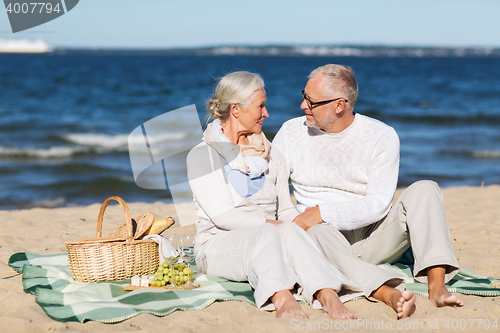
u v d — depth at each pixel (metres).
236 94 2.98
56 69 50.09
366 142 3.25
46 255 3.79
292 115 19.61
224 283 2.99
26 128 14.92
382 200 3.10
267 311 2.56
